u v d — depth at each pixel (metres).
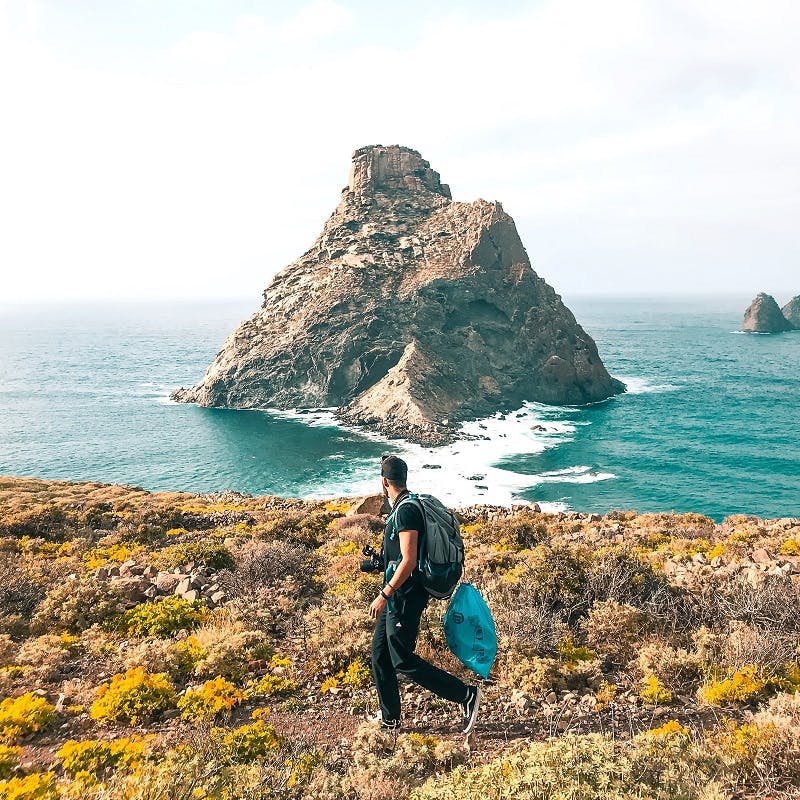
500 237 164.50
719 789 4.28
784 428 113.75
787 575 10.58
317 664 7.66
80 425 120.31
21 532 21.56
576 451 97.81
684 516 23.02
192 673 7.84
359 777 4.74
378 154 194.88
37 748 6.04
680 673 6.91
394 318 141.25
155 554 16.36
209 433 112.50
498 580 10.41
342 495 77.38
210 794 4.49
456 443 102.25
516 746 5.28
